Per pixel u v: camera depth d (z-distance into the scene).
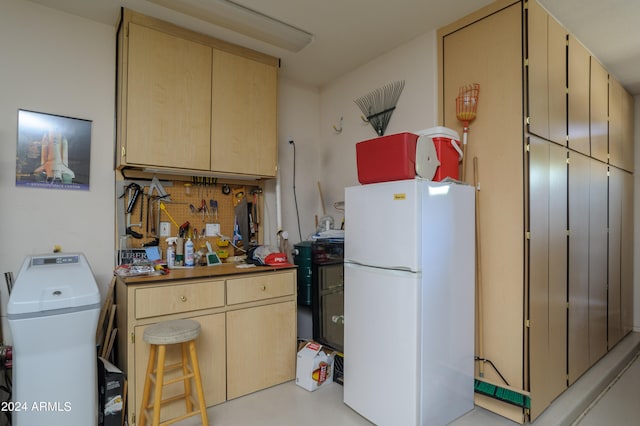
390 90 3.03
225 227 3.11
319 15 2.49
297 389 2.57
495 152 2.28
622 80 3.70
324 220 3.40
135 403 2.04
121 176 2.61
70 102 2.45
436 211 1.98
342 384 2.63
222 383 2.37
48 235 2.37
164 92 2.47
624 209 3.84
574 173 2.75
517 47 2.18
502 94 2.25
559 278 2.49
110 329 2.30
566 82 2.64
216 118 2.72
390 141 1.98
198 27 2.60
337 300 2.86
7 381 2.10
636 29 2.72
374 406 2.07
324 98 3.83
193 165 2.59
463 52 2.48
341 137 3.60
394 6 2.38
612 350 3.45
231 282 2.42
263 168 2.97
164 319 2.15
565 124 2.61
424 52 2.75
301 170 3.75
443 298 2.01
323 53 3.07
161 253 2.74
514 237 2.17
